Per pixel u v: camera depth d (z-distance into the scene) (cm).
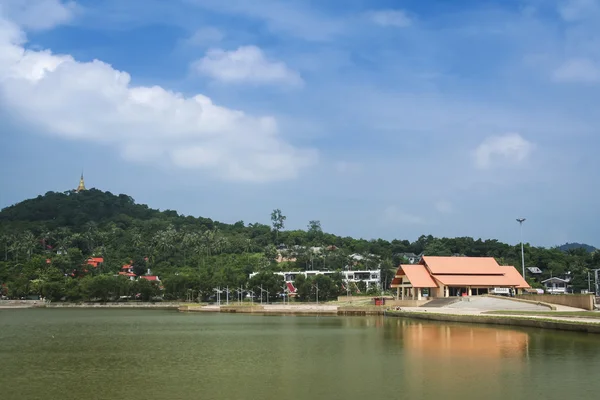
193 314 17712
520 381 4909
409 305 15388
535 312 10762
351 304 18750
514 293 16262
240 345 8050
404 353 6794
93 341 8806
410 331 9644
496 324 10088
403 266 16312
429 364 5906
